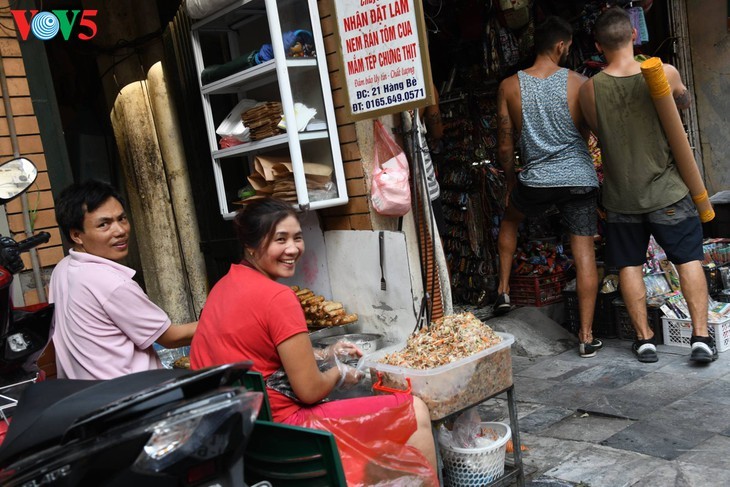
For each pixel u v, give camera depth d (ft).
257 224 8.73
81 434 5.02
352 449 8.25
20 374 8.05
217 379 5.54
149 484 4.93
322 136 13.71
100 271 9.17
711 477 10.00
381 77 12.34
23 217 13.15
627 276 15.52
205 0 14.24
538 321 18.16
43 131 14.10
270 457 6.75
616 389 14.06
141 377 5.89
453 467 10.16
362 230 13.97
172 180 18.37
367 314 14.24
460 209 21.62
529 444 11.97
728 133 22.17
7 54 13.33
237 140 14.94
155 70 18.11
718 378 13.93
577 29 19.99
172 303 18.89
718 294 17.40
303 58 13.34
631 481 10.20
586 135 16.52
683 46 22.36
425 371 9.21
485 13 20.11
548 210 18.22
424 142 14.51
